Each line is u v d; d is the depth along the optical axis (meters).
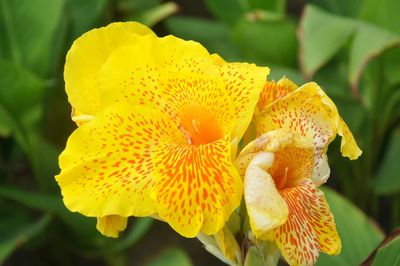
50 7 0.95
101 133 0.48
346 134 0.50
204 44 1.08
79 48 0.51
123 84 0.49
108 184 0.48
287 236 0.48
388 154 1.03
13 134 0.98
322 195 0.49
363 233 0.71
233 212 0.50
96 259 1.14
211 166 0.47
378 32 0.85
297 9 1.27
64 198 0.48
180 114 0.50
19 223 0.97
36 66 0.98
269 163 0.47
